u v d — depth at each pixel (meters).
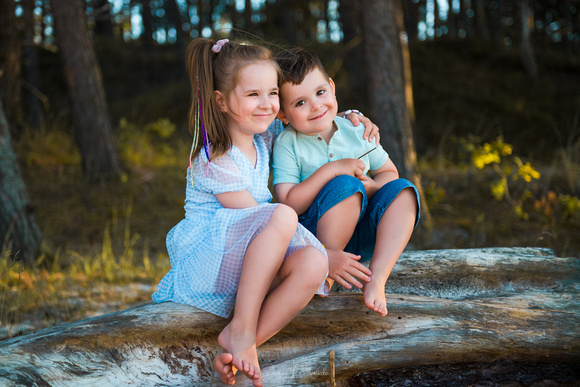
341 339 2.10
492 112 15.20
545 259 2.57
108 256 5.32
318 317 2.10
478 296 2.45
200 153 2.14
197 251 2.04
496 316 2.14
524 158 11.48
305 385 1.93
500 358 2.08
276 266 1.89
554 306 2.27
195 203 2.19
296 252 1.95
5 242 4.77
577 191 6.68
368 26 6.20
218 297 2.01
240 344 1.78
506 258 2.56
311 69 2.20
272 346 2.07
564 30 23.86
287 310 1.89
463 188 7.10
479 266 2.52
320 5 23.02
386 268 2.07
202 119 2.11
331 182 2.15
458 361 2.08
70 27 7.41
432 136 14.02
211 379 1.92
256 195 2.18
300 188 2.20
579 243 5.50
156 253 5.73
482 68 18.19
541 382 1.94
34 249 4.93
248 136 2.19
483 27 23.09
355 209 2.12
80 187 7.45
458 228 6.14
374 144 2.39
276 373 1.94
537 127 14.26
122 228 6.50
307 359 1.98
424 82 16.84
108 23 25.22
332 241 2.10
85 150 7.64
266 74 2.06
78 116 7.59
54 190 7.30
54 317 3.43
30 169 7.87
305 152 2.33
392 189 2.18
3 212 4.81
